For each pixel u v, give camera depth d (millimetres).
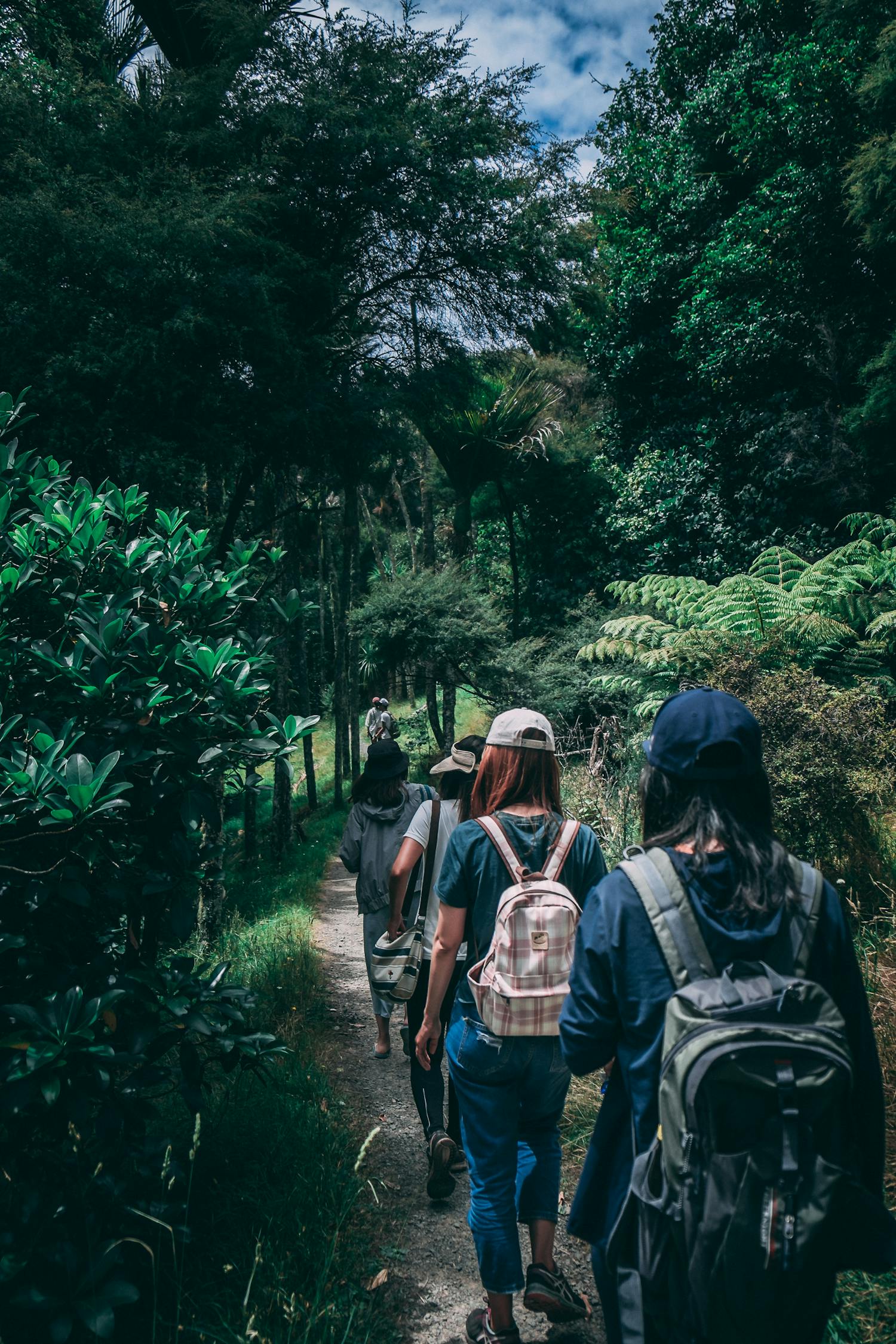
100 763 2023
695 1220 1182
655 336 17094
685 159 16062
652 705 7715
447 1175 3002
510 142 9344
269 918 8648
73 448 6488
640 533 17125
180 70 8453
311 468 9219
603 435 18891
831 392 13898
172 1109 3289
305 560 24484
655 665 7324
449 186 8914
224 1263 2480
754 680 5406
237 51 8414
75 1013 2051
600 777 8055
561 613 18516
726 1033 1211
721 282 14602
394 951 3150
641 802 1634
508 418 17578
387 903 4316
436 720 20062
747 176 15438
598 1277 1506
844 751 4766
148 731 2344
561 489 18594
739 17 15781
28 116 7109
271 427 7594
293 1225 2645
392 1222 2918
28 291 6375
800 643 6711
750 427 15031
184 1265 2436
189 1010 2396
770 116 13430
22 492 2750
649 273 16844
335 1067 4340
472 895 2307
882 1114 1419
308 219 8961
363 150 8391
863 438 11992
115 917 2672
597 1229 1521
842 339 13453
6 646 2451
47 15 8172
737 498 15219
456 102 9281
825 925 1402
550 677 15883
